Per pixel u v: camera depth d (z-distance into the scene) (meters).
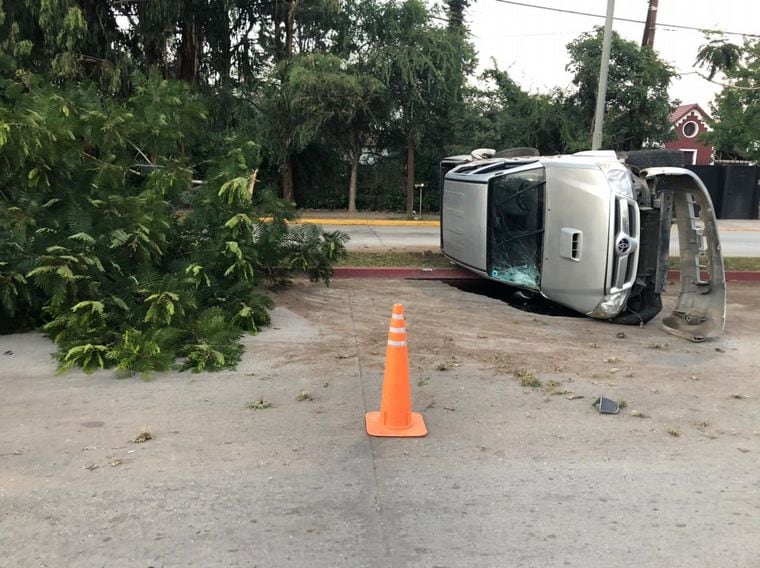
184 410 4.79
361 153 22.81
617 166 7.49
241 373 5.66
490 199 9.20
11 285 6.09
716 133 23.39
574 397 5.21
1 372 5.52
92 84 7.80
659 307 7.78
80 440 4.24
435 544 3.17
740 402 5.19
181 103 8.17
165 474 3.81
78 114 7.07
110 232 6.42
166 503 3.50
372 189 24.14
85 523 3.30
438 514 3.44
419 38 19.92
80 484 3.68
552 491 3.71
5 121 5.96
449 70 20.09
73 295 5.98
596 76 20.91
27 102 6.89
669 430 4.57
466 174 10.20
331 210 24.08
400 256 12.12
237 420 4.62
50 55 15.88
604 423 4.70
